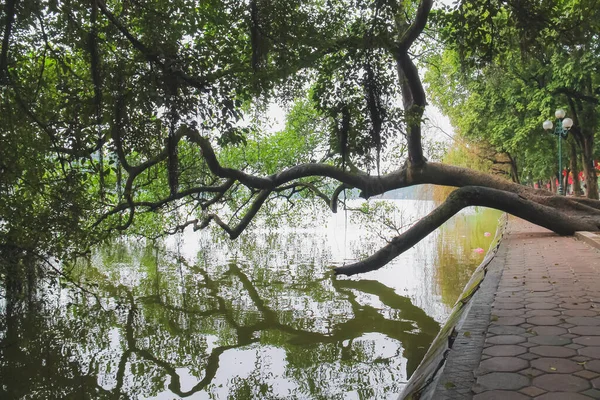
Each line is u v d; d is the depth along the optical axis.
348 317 10.03
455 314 6.71
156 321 10.13
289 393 6.38
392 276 14.10
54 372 7.32
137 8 7.64
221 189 13.91
